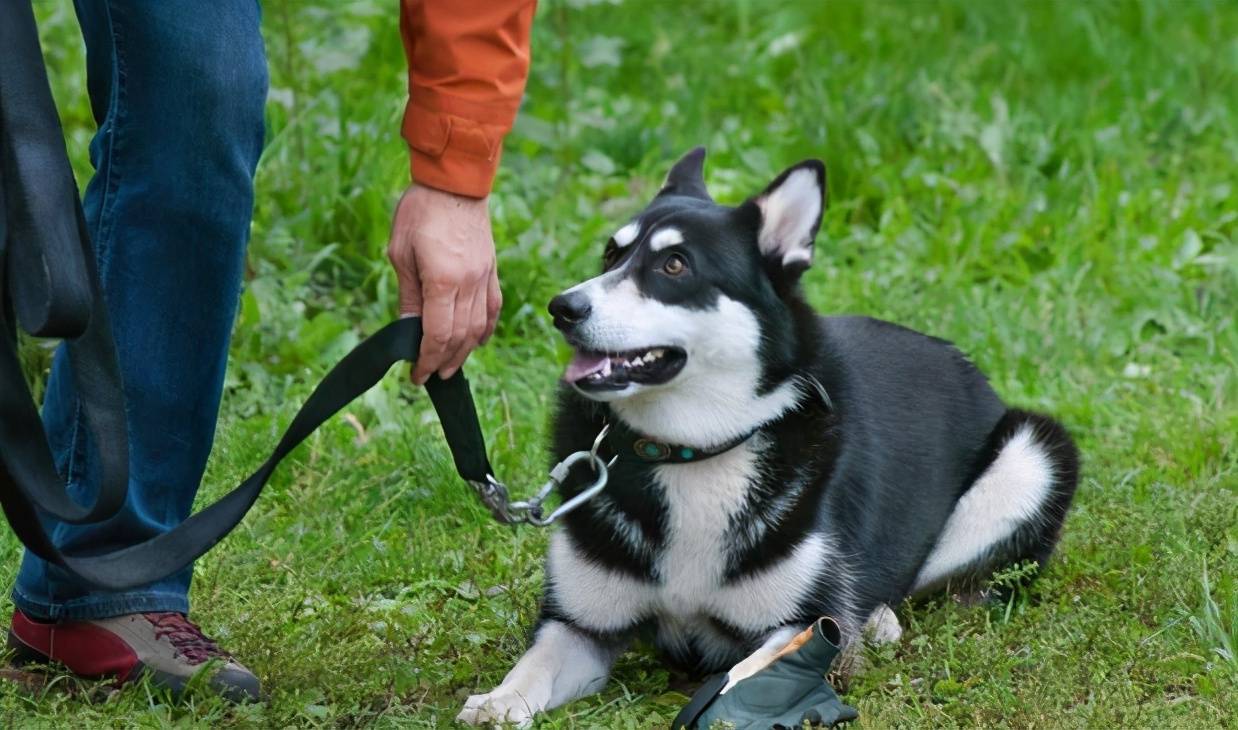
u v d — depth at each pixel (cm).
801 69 895
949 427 439
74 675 347
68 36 816
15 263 247
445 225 303
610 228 688
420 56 300
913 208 719
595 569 367
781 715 329
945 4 1025
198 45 306
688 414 362
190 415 336
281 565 425
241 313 557
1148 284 636
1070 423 542
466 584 429
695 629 381
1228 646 367
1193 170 784
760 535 364
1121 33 972
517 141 760
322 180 645
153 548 276
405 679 354
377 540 446
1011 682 358
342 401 297
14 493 249
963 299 628
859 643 377
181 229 320
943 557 432
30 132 244
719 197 727
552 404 425
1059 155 771
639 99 882
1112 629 375
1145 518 441
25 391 251
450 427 317
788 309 378
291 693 346
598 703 362
